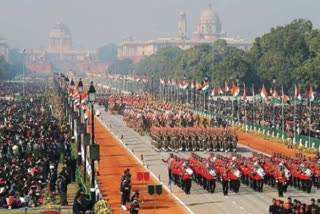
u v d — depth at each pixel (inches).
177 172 4407.0
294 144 6742.1
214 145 6240.2
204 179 4303.6
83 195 3321.9
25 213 3388.3
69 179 4424.2
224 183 4138.8
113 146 6998.0
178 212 3671.3
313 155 6107.3
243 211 3661.4
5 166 4320.9
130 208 3528.5
